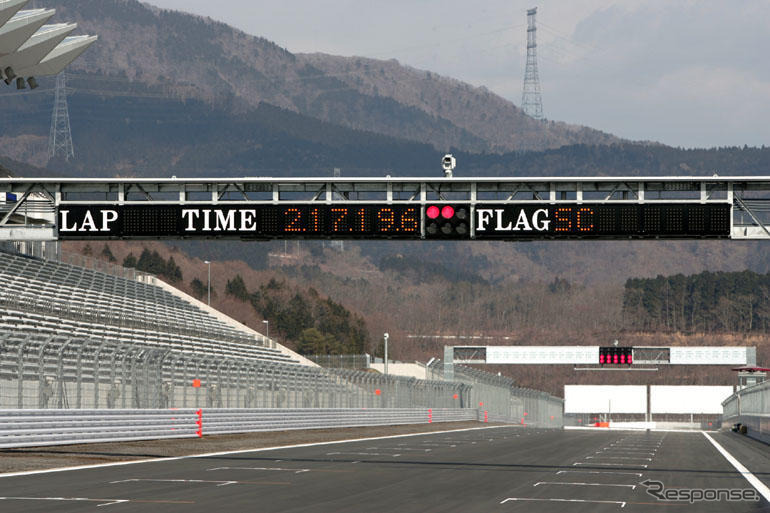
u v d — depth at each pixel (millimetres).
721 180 59312
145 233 61125
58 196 61719
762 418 131750
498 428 164375
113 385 76625
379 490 43375
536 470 57500
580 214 59469
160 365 82812
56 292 137125
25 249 149125
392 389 150625
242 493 40844
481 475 52969
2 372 64750
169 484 44031
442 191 61625
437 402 178375
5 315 111000
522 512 35688
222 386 100125
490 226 59938
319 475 50875
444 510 36031
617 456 74500
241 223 60844
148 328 148125
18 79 100375
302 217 60781
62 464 54781
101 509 34344
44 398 68562
